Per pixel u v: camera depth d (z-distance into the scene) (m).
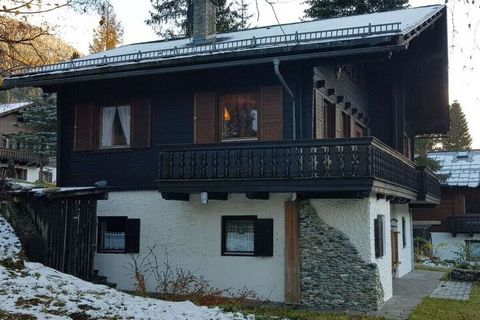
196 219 13.95
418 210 31.84
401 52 17.28
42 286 9.46
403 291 15.20
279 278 13.00
